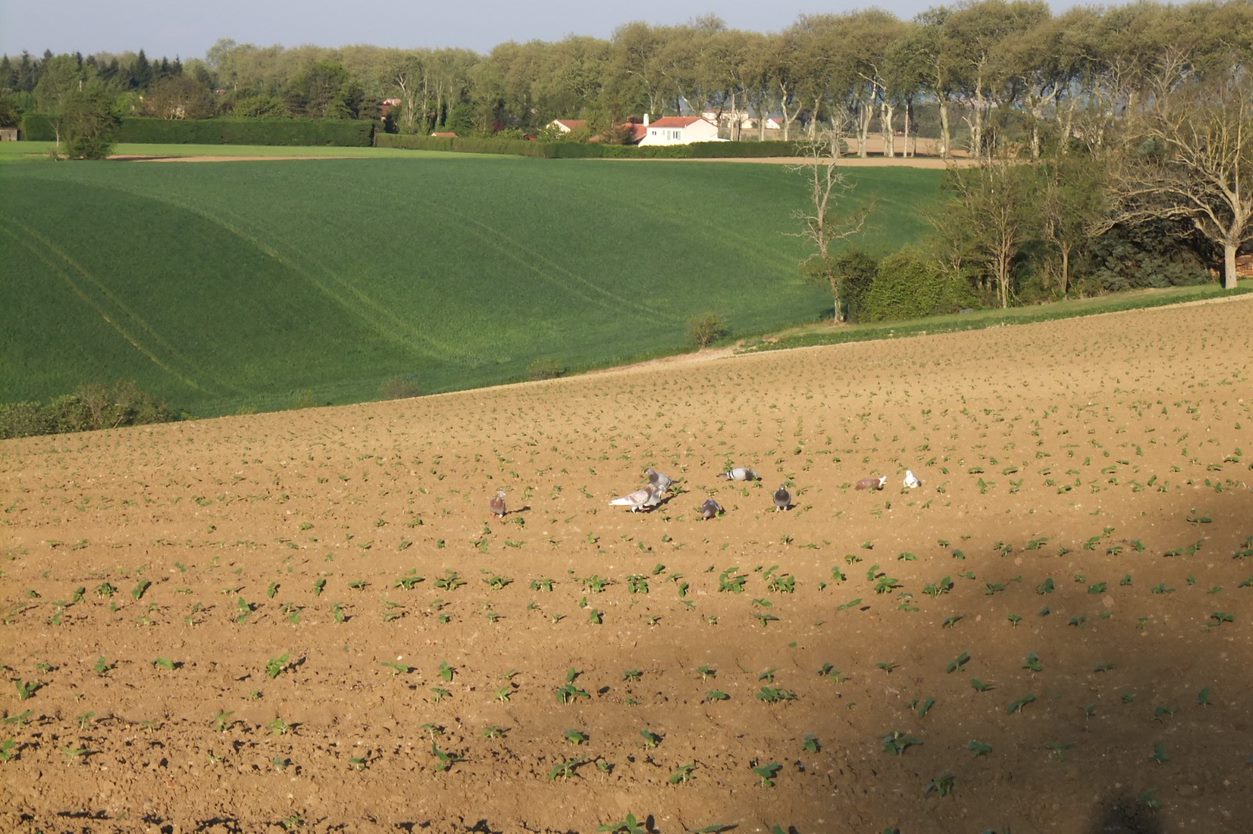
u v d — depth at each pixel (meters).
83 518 21.72
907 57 135.00
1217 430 22.34
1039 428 24.30
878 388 33.81
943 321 60.44
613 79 185.12
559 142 139.50
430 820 9.56
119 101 160.00
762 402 32.69
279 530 19.69
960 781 9.79
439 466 25.12
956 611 13.51
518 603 14.84
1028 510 17.31
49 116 139.50
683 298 80.00
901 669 12.14
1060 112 78.81
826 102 155.12
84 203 82.31
